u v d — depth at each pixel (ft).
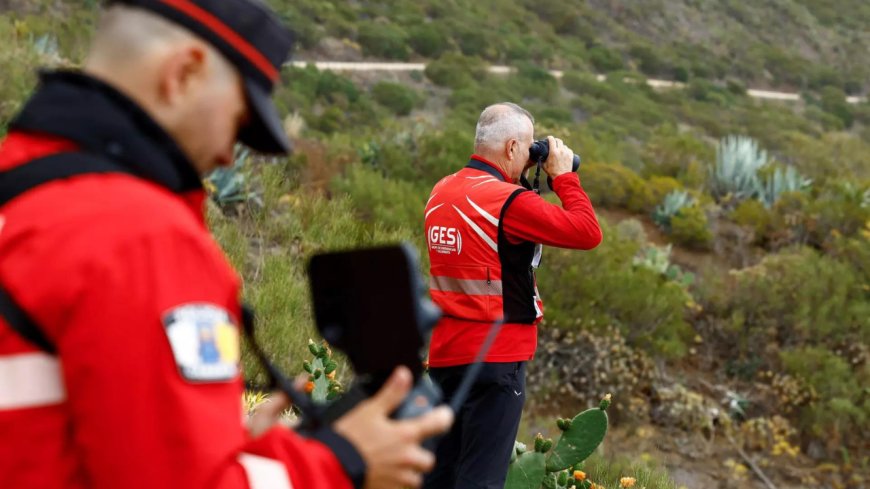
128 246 3.40
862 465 32.50
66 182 3.58
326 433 3.93
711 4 272.10
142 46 3.79
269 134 4.06
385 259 4.04
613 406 31.78
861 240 41.83
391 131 46.57
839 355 36.19
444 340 11.25
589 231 11.13
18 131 3.76
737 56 241.55
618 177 46.47
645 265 38.11
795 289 37.19
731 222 45.29
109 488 3.31
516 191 11.11
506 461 11.12
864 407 33.78
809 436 33.68
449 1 200.03
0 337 3.45
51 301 3.36
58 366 3.48
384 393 4.02
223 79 3.92
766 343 36.27
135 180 3.65
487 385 11.02
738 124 154.40
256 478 3.55
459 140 44.21
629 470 20.81
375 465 3.88
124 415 3.27
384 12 183.11
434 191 11.82
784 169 52.75
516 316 11.13
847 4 318.24
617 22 245.65
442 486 11.75
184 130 3.88
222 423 3.45
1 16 48.98
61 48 47.52
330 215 26.14
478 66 159.12
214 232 20.97
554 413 31.07
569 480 11.39
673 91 183.93
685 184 51.13
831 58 276.00
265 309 17.38
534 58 190.49
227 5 3.89
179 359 3.36
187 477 3.32
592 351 31.96
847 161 75.46
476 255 11.07
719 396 34.50
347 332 4.22
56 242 3.42
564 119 131.03
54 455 3.45
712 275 39.04
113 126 3.68
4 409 3.43
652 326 33.88
